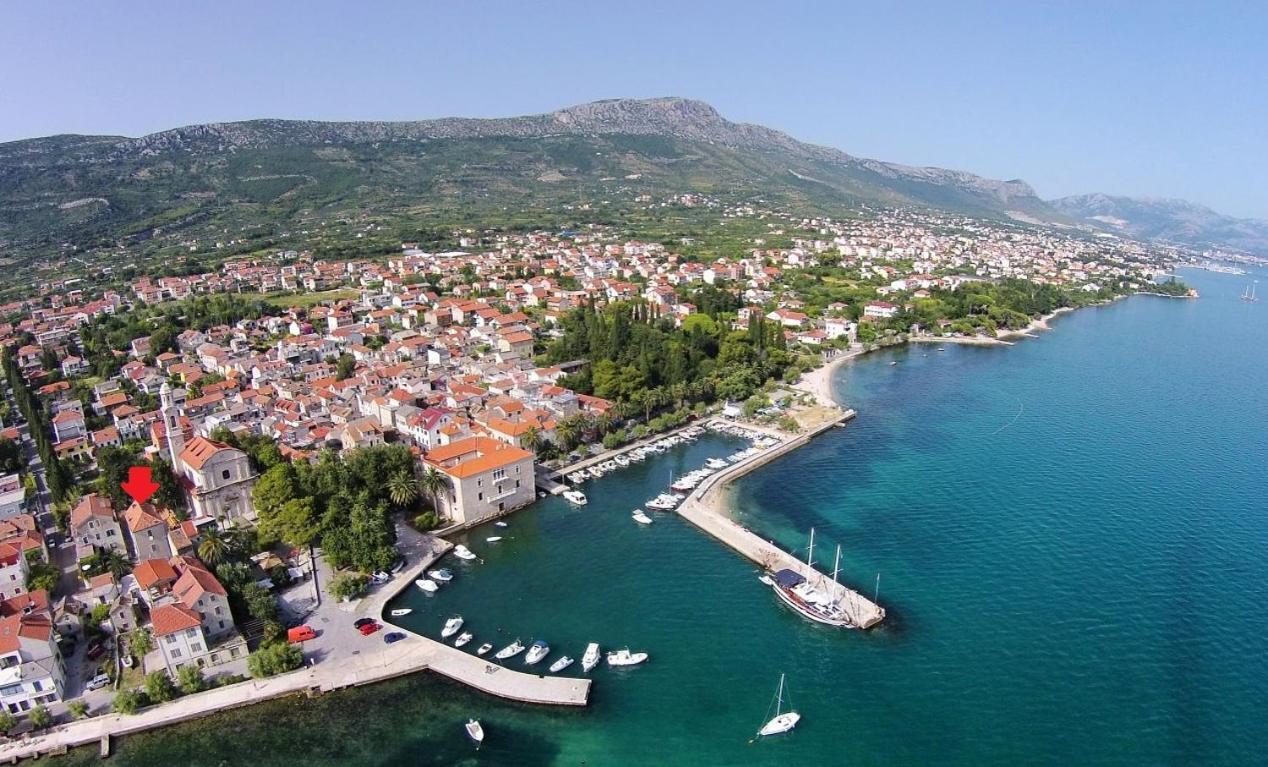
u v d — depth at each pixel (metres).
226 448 165.50
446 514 177.50
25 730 109.62
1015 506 184.25
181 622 118.75
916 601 142.25
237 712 114.06
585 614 138.88
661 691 118.19
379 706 115.19
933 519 177.62
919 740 107.81
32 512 182.12
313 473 165.25
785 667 123.81
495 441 190.88
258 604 130.75
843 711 113.69
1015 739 107.62
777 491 195.00
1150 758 104.06
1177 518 176.38
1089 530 170.62
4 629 115.06
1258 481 198.75
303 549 157.75
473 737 108.12
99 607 133.00
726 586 148.38
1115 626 133.75
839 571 153.25
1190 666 122.94
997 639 130.38
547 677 120.19
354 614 137.38
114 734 109.12
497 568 155.75
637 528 173.75
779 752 105.81
